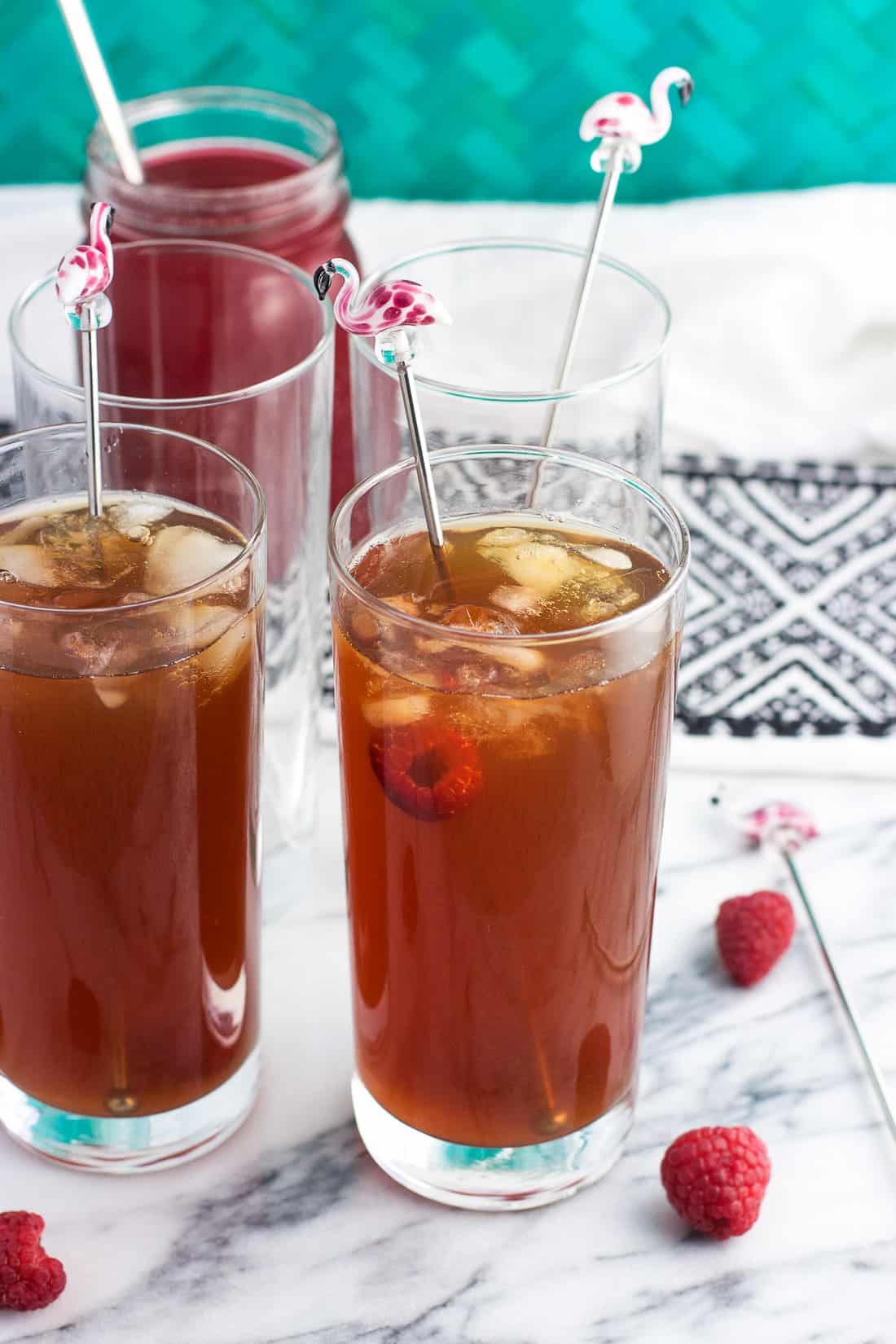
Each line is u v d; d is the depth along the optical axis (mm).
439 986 564
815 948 655
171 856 562
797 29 903
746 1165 578
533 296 651
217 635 552
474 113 923
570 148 936
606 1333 569
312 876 677
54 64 902
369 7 893
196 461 577
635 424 608
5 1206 592
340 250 722
